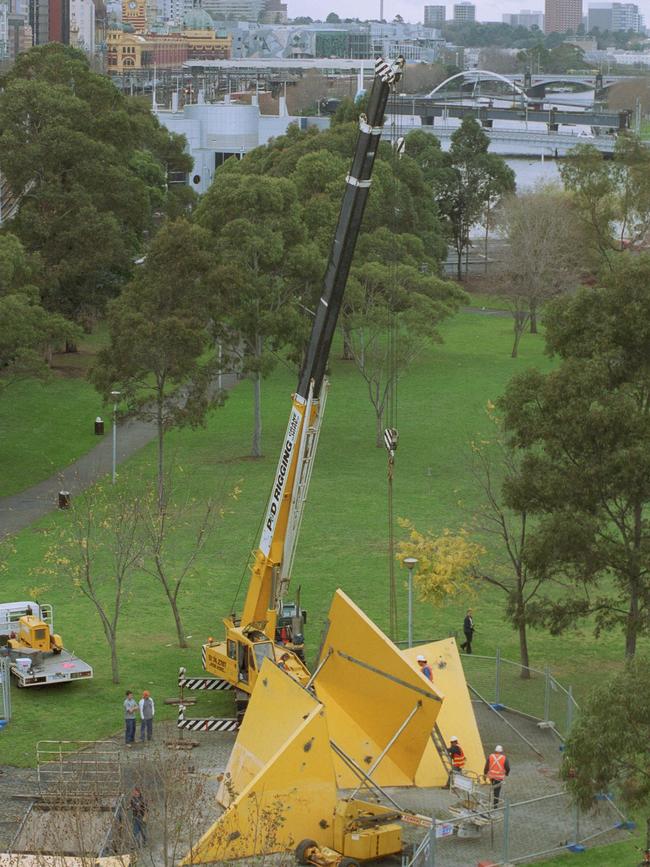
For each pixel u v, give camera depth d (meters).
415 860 36.66
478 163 175.12
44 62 132.75
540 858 39.22
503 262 149.50
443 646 49.69
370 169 47.81
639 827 41.19
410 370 124.44
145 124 168.25
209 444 97.38
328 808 38.88
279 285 93.31
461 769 44.00
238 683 50.06
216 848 37.22
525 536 53.66
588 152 143.38
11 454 93.75
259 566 51.38
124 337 78.62
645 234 153.00
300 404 50.06
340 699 42.69
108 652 57.78
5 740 47.97
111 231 116.50
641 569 51.47
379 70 46.72
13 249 93.50
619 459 48.25
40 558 70.88
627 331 50.09
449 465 90.69
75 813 36.78
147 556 69.56
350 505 81.06
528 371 51.78
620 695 35.59
